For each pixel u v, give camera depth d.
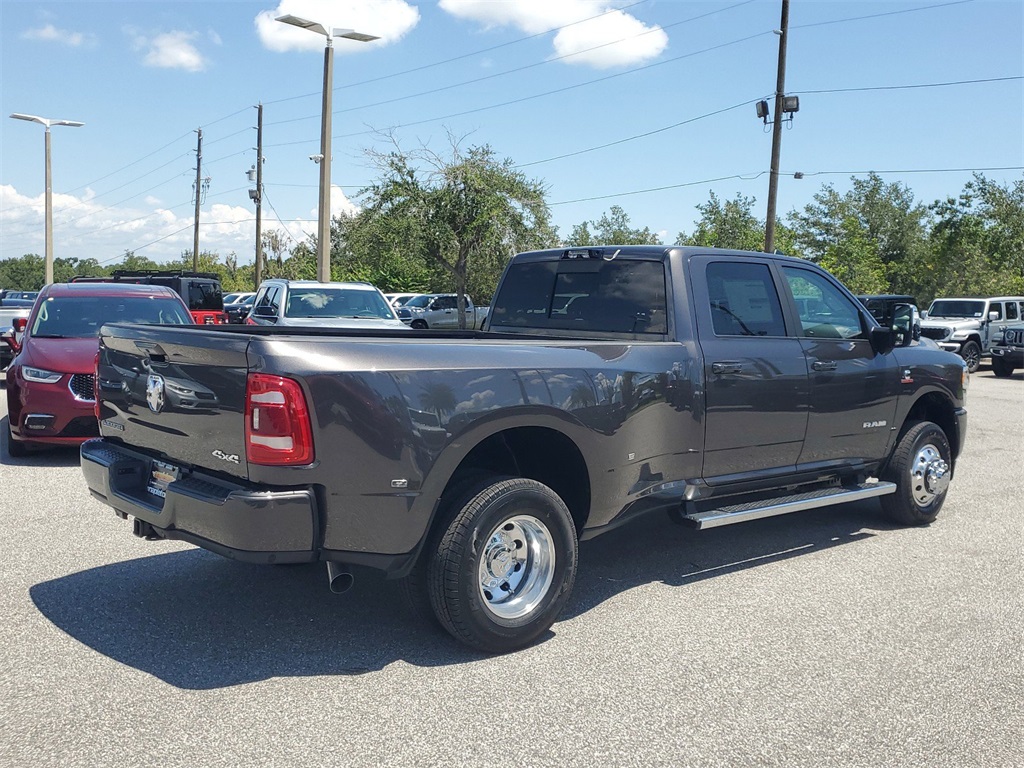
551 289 5.90
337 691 3.78
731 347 5.33
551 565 4.36
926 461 6.77
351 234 26.36
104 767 3.12
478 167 25.48
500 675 3.98
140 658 4.08
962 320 24.03
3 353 15.88
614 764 3.23
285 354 3.69
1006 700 3.80
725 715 3.63
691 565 5.73
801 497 5.79
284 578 5.26
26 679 3.83
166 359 4.20
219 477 3.97
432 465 3.94
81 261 115.81
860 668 4.11
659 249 5.35
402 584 4.29
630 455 4.77
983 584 5.39
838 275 50.34
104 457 4.64
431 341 4.10
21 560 5.54
